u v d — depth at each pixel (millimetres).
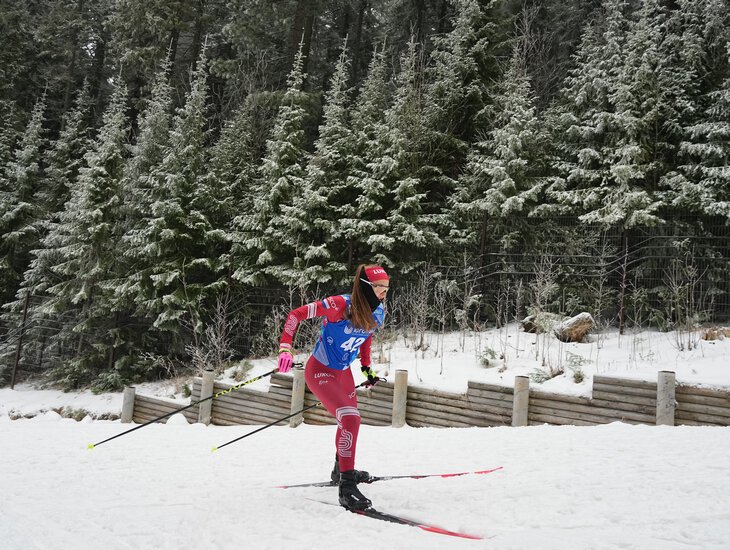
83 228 13875
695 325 9367
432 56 13727
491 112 12562
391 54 19375
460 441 5449
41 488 4258
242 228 12695
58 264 14688
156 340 13125
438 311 11078
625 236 10617
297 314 3350
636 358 8180
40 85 21875
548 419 6531
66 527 3215
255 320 12828
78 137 18391
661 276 10484
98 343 13086
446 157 12984
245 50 18609
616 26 11961
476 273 11180
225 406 8625
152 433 7098
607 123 10984
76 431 7438
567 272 11031
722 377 6586
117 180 14242
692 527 2553
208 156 14578
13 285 17094
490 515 2914
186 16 18953
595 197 10641
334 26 22000
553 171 12047
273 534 2771
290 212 11930
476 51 13031
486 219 11531
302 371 7883
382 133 12023
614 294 10680
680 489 3203
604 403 6246
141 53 17656
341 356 3441
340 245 12406
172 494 3906
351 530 2754
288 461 5004
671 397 5875
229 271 12758
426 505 3150
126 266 13797
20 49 21078
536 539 2488
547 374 7719
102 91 22703
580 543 2408
